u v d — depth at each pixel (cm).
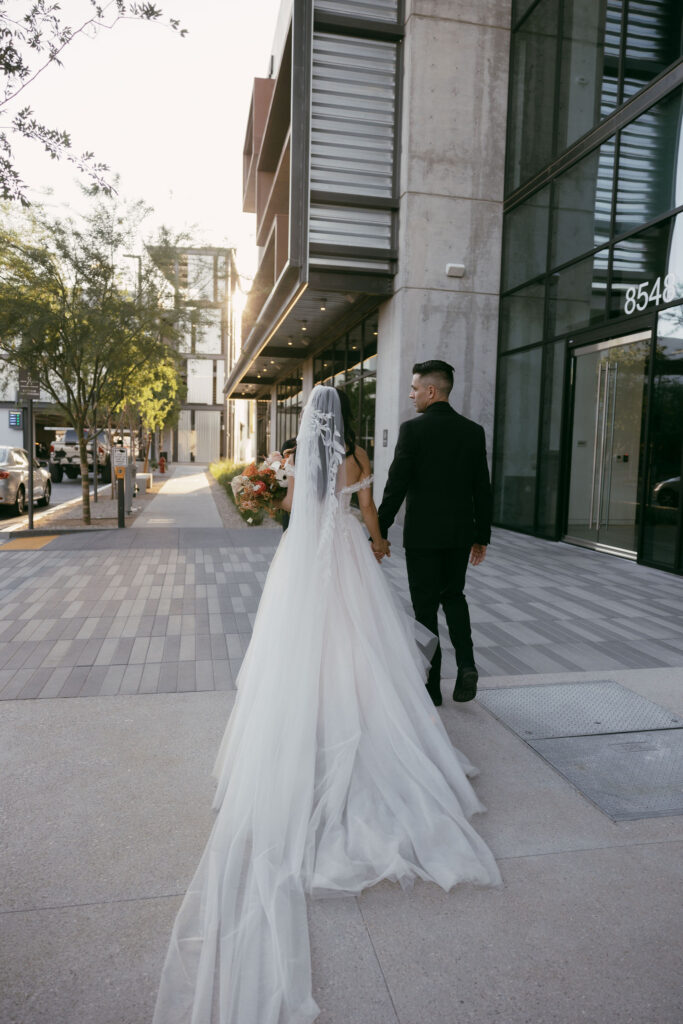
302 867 218
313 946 189
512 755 308
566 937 194
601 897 212
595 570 781
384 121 1127
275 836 218
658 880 221
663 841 243
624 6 836
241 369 2400
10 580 693
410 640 291
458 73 1116
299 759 232
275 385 2902
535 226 1068
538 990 174
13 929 193
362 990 174
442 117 1116
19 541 965
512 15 1134
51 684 394
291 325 1623
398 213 1140
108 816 253
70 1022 162
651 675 420
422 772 248
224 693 382
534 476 1081
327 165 1115
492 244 1162
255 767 230
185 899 200
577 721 346
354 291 1159
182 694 379
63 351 1116
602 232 895
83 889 211
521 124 1107
